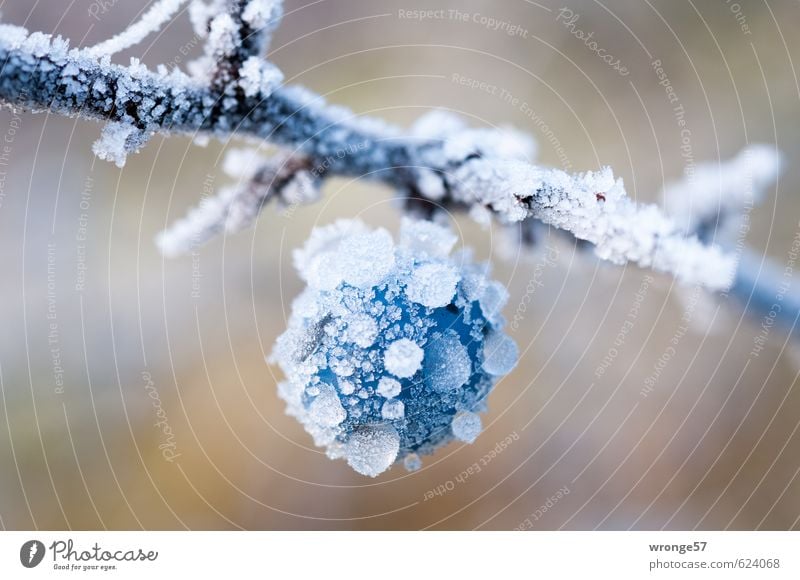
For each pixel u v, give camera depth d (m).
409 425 0.11
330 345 0.11
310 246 0.12
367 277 0.11
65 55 0.11
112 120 0.11
